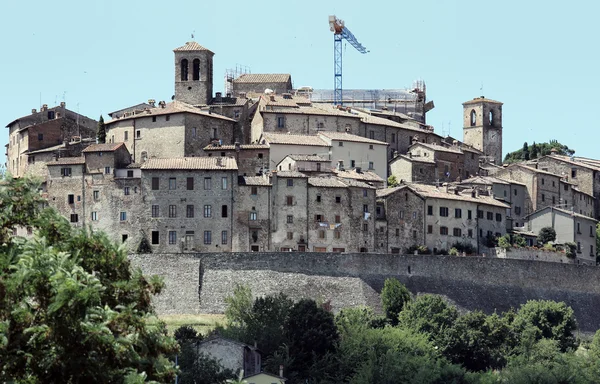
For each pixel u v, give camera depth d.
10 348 100.00
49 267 101.50
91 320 101.50
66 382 101.25
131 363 105.94
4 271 103.31
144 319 108.44
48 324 100.00
